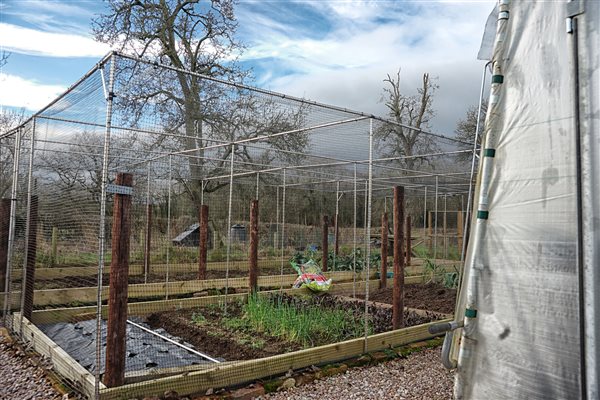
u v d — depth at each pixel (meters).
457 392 3.16
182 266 11.15
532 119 3.00
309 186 14.31
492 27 3.46
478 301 3.13
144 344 5.16
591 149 2.66
